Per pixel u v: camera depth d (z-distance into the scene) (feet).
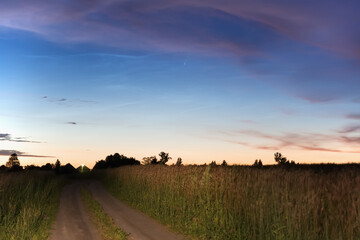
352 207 33.12
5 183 72.02
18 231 46.85
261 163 74.02
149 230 58.90
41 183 108.99
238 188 48.98
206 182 56.65
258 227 43.70
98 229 57.82
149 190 82.89
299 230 36.99
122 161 442.91
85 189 154.61
